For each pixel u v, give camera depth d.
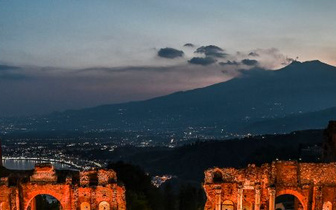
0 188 55.28
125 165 88.88
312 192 56.91
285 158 136.50
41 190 56.34
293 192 57.12
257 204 56.12
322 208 56.19
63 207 56.34
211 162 180.00
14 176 57.78
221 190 57.06
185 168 184.12
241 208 56.62
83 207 56.66
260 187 56.69
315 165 57.41
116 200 56.25
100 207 56.59
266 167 57.41
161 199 93.56
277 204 86.56
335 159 66.81
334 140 67.94
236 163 168.25
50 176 57.06
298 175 57.50
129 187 83.00
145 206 73.44
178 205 98.81
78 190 56.25
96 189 56.25
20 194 56.22
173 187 146.75
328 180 57.12
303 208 57.34
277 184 56.97
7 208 55.53
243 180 57.41
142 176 90.00
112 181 57.78
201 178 167.38
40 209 73.31
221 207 57.34
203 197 105.44
